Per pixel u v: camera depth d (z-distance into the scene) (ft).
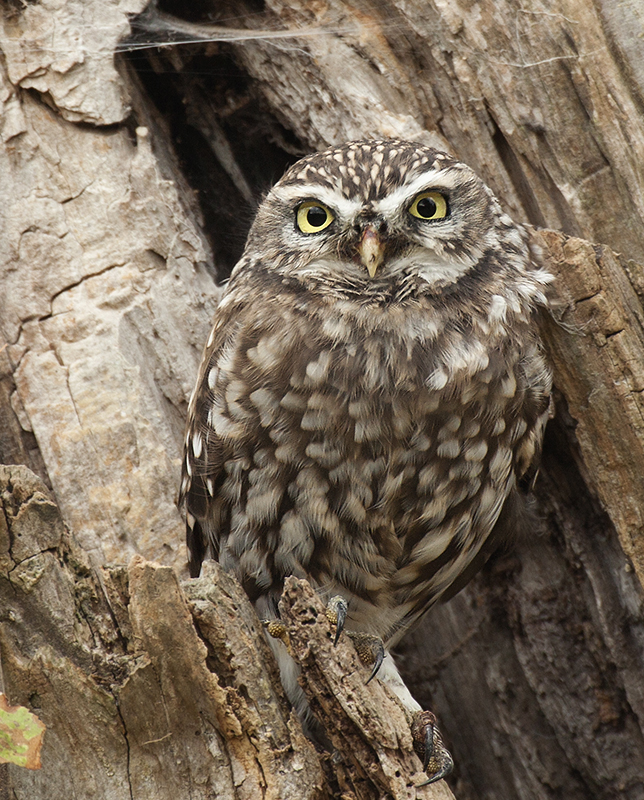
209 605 17.35
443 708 27.58
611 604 24.90
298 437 21.04
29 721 16.06
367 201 21.29
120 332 25.93
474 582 27.04
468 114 25.11
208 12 28.30
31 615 17.16
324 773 17.71
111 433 25.08
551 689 26.11
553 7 24.14
